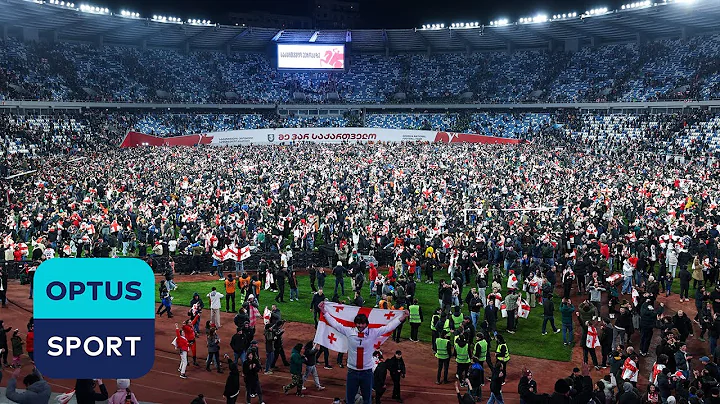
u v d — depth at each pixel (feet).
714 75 296.71
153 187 185.16
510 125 330.34
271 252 136.56
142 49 374.43
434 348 87.30
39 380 42.88
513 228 138.00
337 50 377.91
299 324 99.30
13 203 166.71
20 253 124.06
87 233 132.98
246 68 392.47
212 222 145.79
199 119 337.72
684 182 189.88
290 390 75.25
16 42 321.32
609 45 364.38
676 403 63.93
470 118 343.87
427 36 383.45
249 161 239.71
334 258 136.05
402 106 361.51
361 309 36.63
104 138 290.35
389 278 109.29
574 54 369.71
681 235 124.88
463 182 199.93
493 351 88.43
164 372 79.41
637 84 320.70
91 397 47.57
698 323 98.17
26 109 285.23
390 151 269.23
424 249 133.18
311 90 379.76
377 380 69.21
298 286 122.52
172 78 362.74
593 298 98.84
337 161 243.40
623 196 172.35
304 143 324.80
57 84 309.83
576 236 127.34
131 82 343.46
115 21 328.29
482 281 102.83
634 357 70.54
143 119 322.55
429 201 175.01
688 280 107.45
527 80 365.20
